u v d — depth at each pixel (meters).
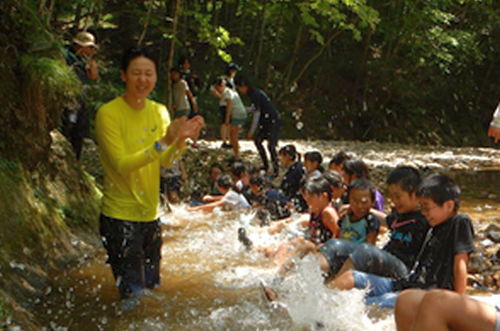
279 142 15.34
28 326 3.21
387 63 21.42
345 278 3.75
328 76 21.92
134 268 3.83
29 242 4.25
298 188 7.29
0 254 3.85
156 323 3.48
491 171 11.70
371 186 4.46
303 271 3.62
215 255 5.01
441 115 23.28
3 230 4.05
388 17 19.58
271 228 5.79
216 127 16.92
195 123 3.49
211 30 10.58
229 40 10.82
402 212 4.11
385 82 22.47
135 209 3.79
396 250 4.12
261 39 18.89
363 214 4.50
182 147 3.69
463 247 3.46
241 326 3.44
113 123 3.71
